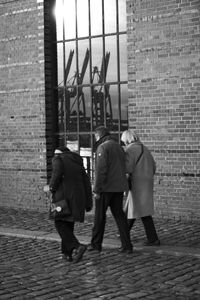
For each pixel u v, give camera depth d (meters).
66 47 13.44
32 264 8.17
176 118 11.42
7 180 14.05
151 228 9.12
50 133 13.54
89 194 8.48
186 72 11.27
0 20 14.02
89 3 13.06
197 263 7.98
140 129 11.94
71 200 8.09
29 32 13.59
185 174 11.34
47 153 13.45
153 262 8.10
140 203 9.11
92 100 13.08
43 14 13.33
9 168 14.04
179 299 6.34
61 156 8.21
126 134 9.38
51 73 13.58
